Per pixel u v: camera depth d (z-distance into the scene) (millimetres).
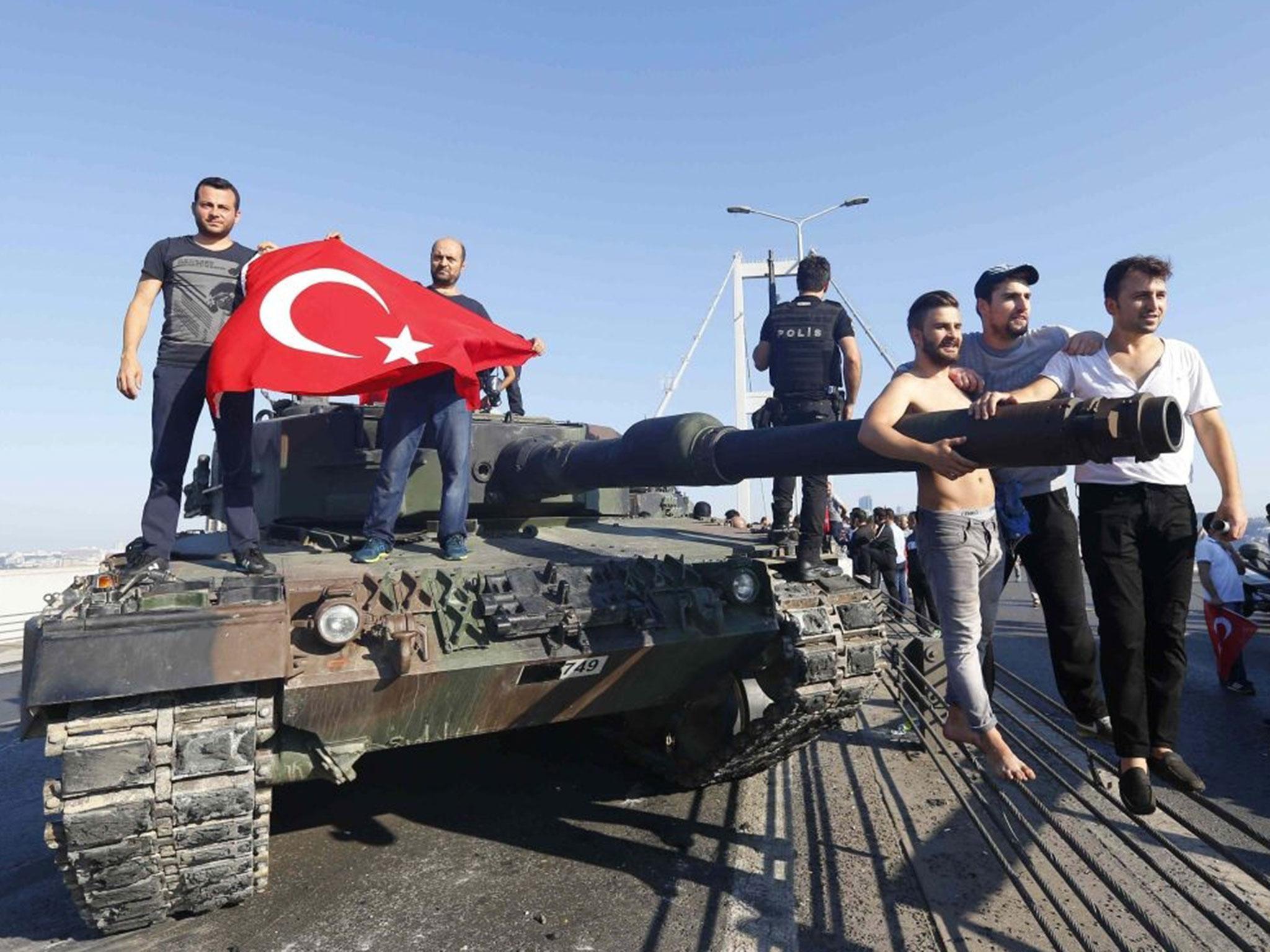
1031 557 5180
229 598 4422
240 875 4727
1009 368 4996
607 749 8188
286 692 4527
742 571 6000
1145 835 5680
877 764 7453
